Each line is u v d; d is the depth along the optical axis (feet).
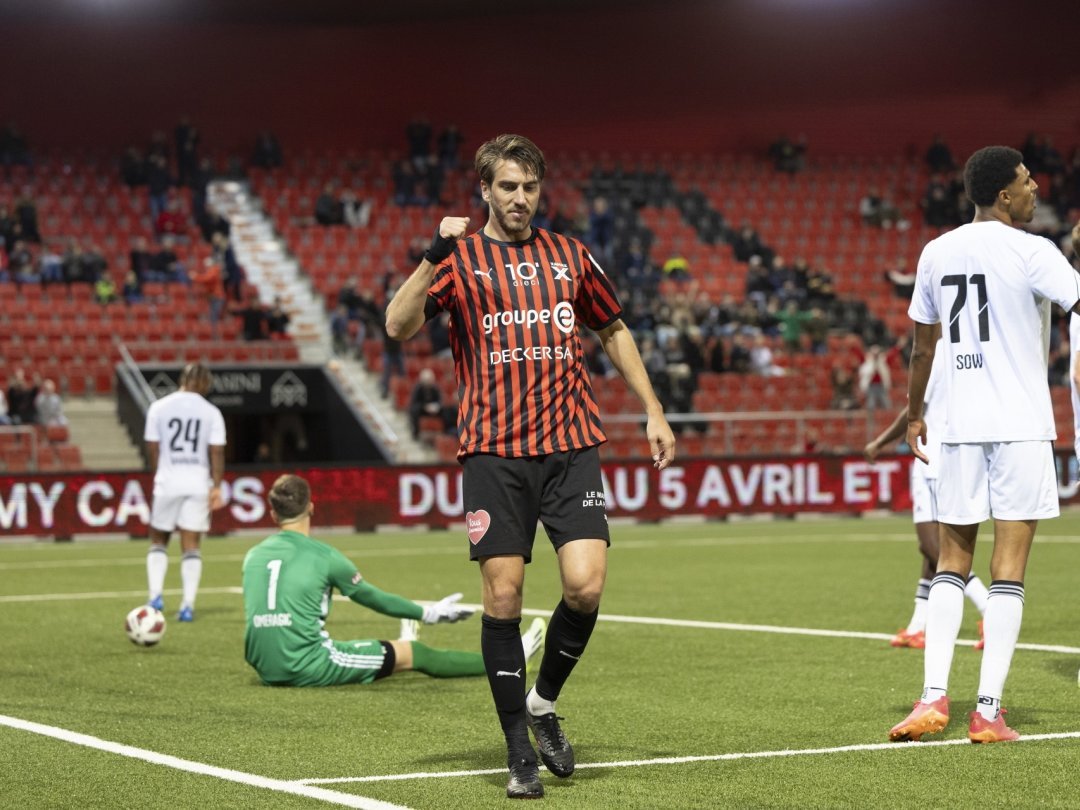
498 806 24.53
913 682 38.32
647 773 27.20
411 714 34.45
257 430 152.05
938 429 36.45
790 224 181.27
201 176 157.79
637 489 115.44
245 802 24.95
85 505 105.09
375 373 138.31
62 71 173.58
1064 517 117.60
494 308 26.04
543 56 188.03
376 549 93.61
